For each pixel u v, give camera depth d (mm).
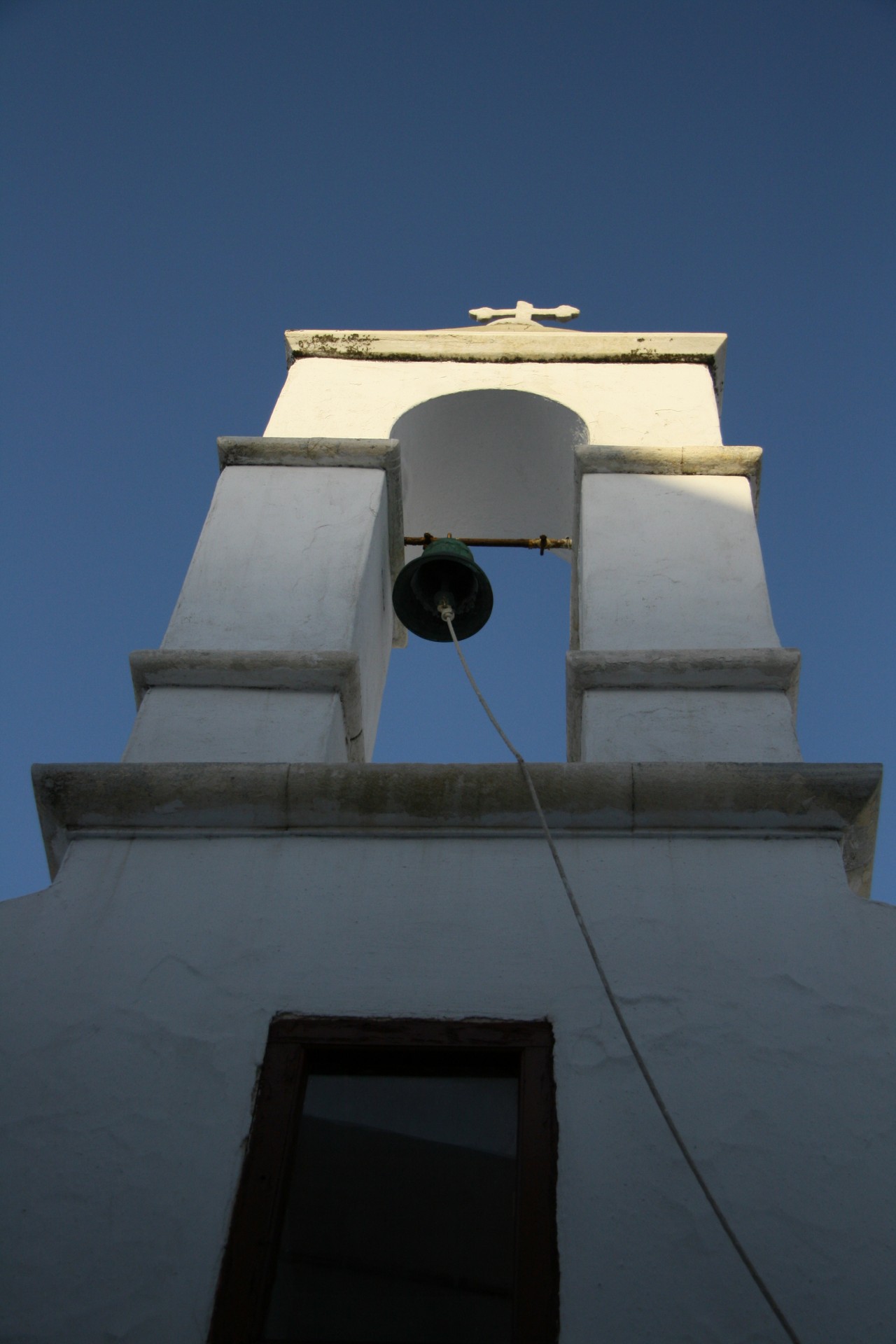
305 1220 4094
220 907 4879
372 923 4793
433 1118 4348
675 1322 3641
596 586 6703
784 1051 4324
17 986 4641
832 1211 3889
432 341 8742
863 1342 3584
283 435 8016
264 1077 4328
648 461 7492
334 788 5191
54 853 5375
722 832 5102
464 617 7277
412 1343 3850
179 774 5266
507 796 5129
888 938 4672
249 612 6613
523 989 4543
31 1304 3732
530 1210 3949
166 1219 3939
